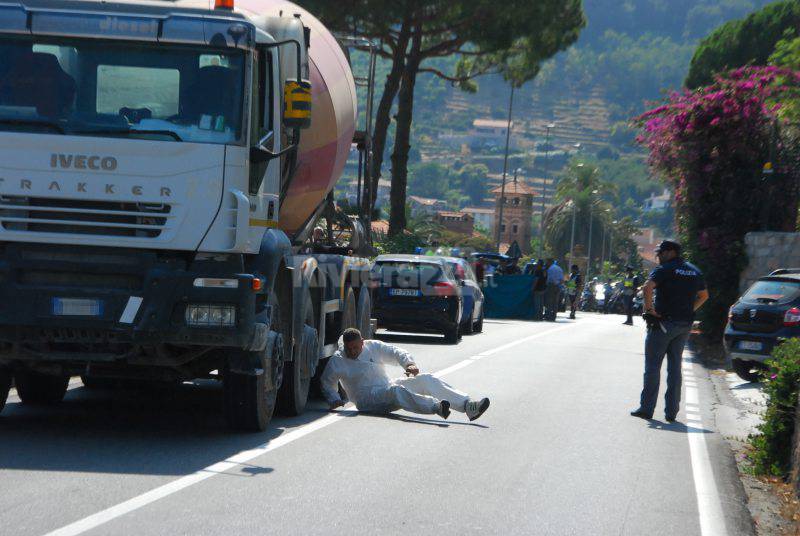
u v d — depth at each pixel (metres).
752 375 25.88
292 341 15.00
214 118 12.52
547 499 10.95
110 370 13.98
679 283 18.12
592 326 49.62
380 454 12.93
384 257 32.72
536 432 15.57
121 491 10.08
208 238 12.37
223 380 13.77
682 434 16.61
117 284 12.38
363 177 20.80
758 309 25.14
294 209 16.41
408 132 54.47
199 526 8.90
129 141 12.29
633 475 12.70
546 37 57.66
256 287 12.62
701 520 10.55
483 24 51.72
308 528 9.08
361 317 20.30
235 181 12.50
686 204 36.94
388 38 50.88
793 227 36.25
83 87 12.45
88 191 12.25
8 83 12.39
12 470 10.84
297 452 12.75
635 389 22.39
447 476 11.80
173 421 14.98
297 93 13.16
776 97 35.25
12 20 12.41
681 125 35.47
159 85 12.54
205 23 12.55
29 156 12.25
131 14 12.50
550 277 54.53
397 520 9.58
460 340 34.47
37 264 12.27
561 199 192.88
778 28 66.56
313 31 17.36
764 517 11.22
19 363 13.38
